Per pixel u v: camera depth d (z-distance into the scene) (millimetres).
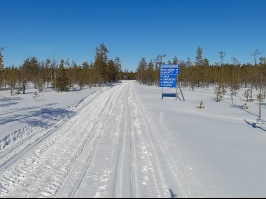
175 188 6395
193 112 21781
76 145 10266
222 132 13000
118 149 9750
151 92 44594
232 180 6812
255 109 24047
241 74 50875
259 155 9047
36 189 6238
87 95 35594
